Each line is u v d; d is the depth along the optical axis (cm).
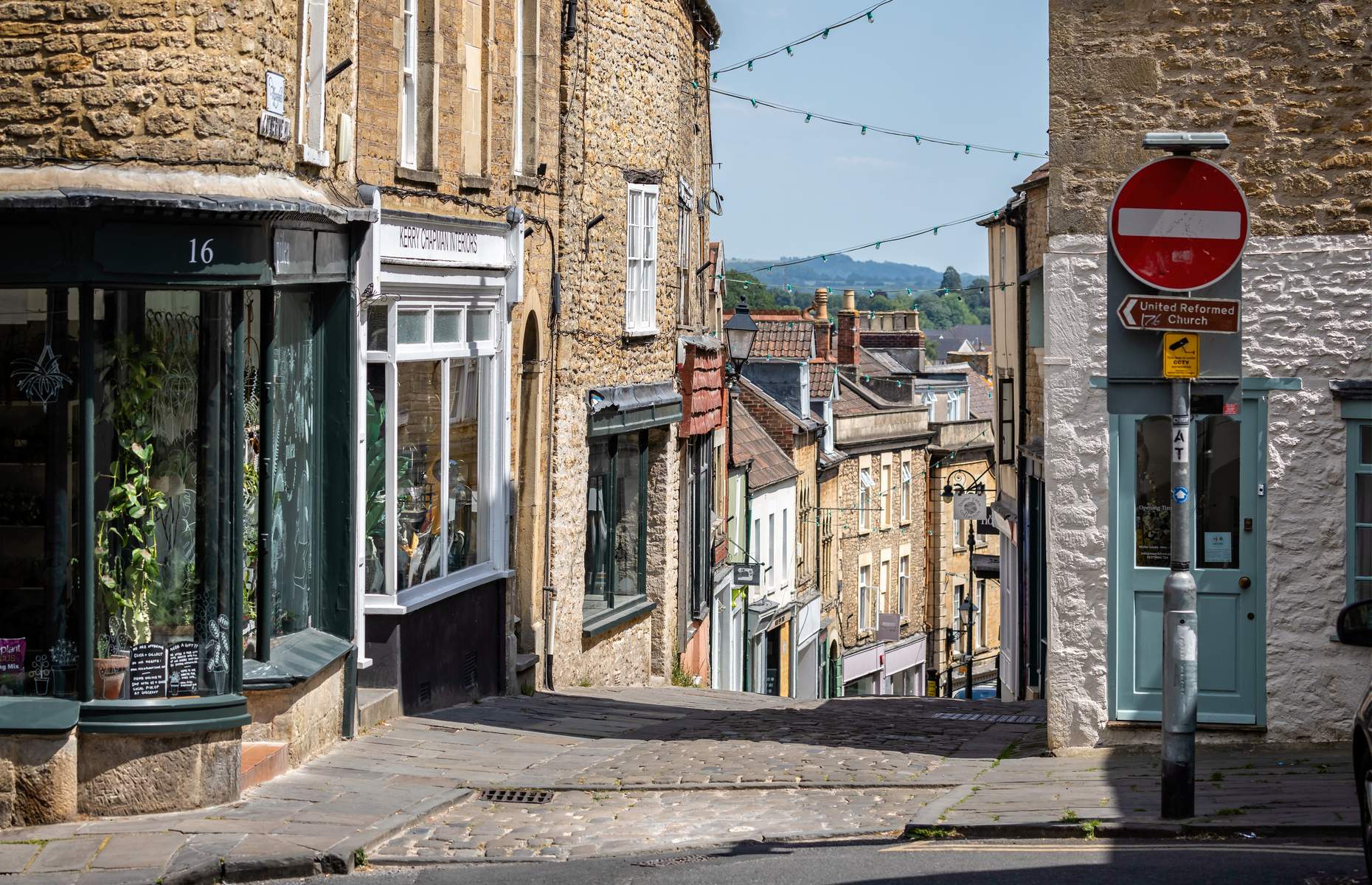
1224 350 933
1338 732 1200
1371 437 1199
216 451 1050
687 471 2514
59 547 1019
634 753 1312
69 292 1012
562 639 1888
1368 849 755
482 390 1614
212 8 1025
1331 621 1200
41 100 1012
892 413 5181
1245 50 1206
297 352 1216
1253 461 1215
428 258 1404
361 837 959
